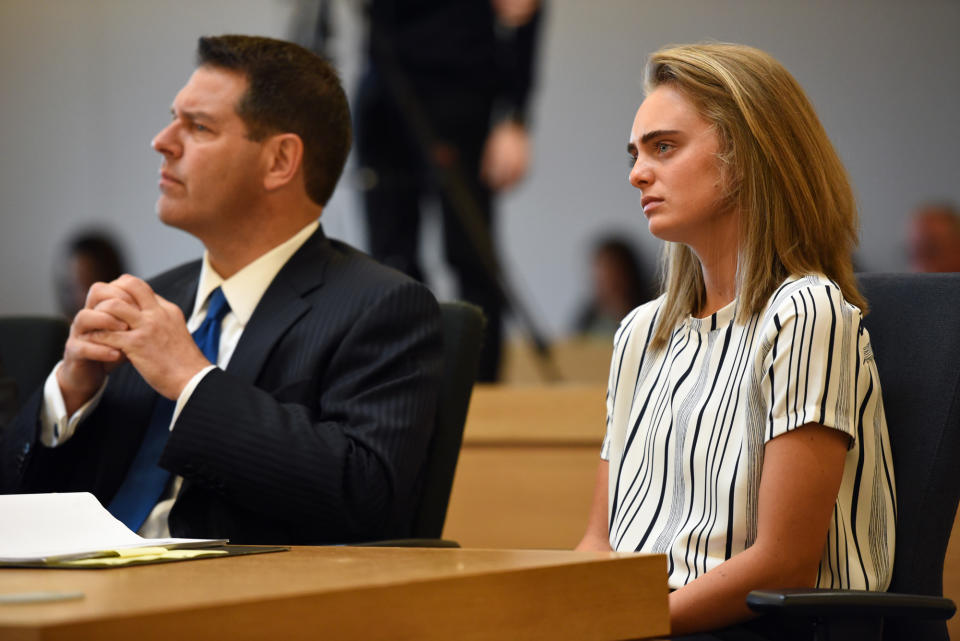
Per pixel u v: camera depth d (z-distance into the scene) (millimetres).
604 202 17938
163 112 19828
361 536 6230
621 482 5492
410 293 6605
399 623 3139
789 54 18234
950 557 7883
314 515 6012
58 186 19953
